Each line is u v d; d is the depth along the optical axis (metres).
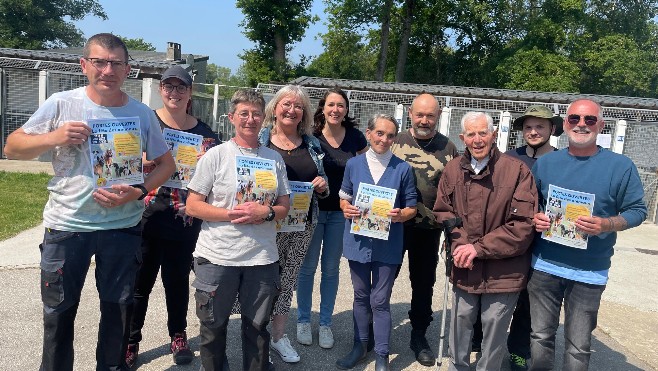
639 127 11.28
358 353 4.01
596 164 3.20
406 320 5.05
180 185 3.65
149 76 15.50
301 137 3.96
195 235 3.72
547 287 3.30
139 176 3.01
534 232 3.30
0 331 4.26
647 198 11.06
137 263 3.18
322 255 4.33
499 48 30.58
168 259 3.75
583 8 29.08
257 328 3.21
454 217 3.43
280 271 3.90
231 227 3.11
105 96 2.92
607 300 6.05
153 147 3.18
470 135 3.29
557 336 4.81
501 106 12.77
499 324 3.34
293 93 3.77
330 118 4.12
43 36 42.34
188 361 3.86
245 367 3.29
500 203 3.28
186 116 3.86
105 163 2.89
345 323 4.86
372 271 3.89
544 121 4.11
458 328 3.47
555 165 3.34
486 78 29.00
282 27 28.34
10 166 13.35
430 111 4.04
